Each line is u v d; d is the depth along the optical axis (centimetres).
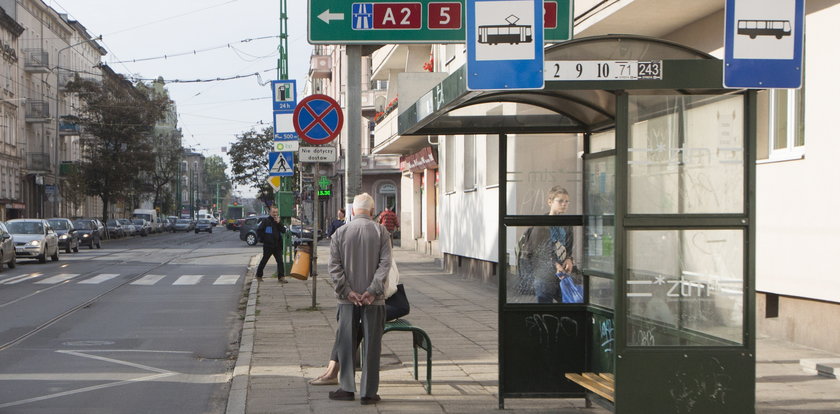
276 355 1042
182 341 1218
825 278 995
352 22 1060
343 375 780
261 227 2227
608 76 584
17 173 6481
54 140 7506
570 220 730
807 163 1034
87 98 6988
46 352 1109
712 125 600
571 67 588
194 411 775
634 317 590
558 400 772
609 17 1313
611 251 652
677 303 592
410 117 749
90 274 2597
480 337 1179
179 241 6438
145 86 7338
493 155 2055
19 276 2506
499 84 595
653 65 582
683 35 1372
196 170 18862
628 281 590
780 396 766
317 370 939
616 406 588
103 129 7006
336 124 1397
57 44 7569
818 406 725
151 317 1509
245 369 941
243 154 7581
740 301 595
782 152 1101
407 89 1495
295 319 1406
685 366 589
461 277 2412
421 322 1348
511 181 728
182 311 1606
